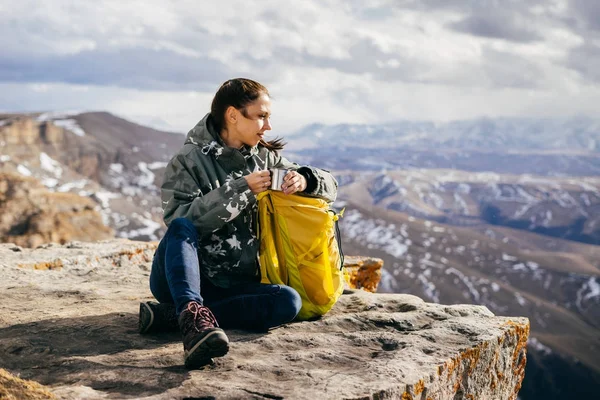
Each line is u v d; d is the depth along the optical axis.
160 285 3.54
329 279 3.88
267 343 3.42
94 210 119.50
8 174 110.81
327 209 3.87
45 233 100.94
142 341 3.48
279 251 3.84
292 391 2.64
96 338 3.53
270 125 3.84
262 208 3.75
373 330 3.89
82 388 2.63
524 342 4.10
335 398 2.56
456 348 3.44
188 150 3.71
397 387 2.75
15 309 4.35
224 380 2.81
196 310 3.03
